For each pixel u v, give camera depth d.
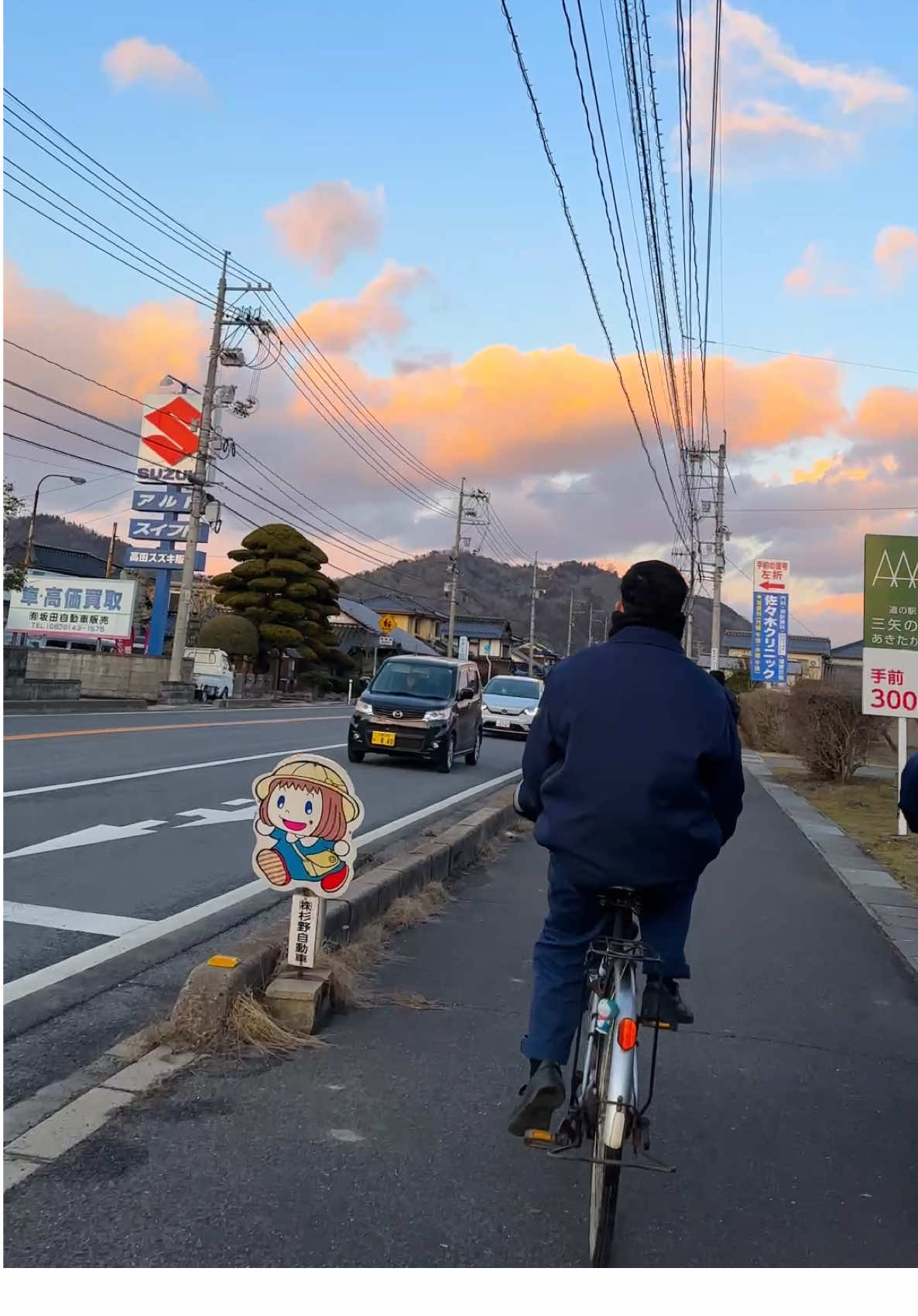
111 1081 3.74
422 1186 3.13
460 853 8.55
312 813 4.62
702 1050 4.63
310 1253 2.73
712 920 7.31
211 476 32.31
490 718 25.33
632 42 7.14
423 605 88.31
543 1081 2.93
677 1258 2.86
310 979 4.56
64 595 36.94
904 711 12.77
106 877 7.04
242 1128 3.44
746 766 23.39
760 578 35.84
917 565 12.90
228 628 40.91
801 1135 3.77
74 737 16.31
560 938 3.14
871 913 7.86
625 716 2.95
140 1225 2.80
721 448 36.19
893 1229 3.11
